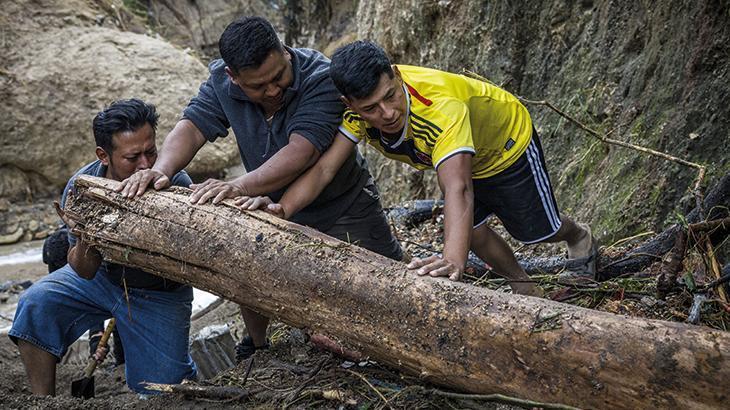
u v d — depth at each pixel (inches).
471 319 114.8
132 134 157.2
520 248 240.4
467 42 312.7
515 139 155.9
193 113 161.2
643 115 221.1
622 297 157.8
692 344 101.0
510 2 289.6
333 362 147.4
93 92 546.0
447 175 134.2
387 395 133.3
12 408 147.7
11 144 512.7
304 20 632.4
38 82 530.0
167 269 145.0
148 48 582.2
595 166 239.6
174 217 142.2
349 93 132.3
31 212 507.5
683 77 208.5
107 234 148.2
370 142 155.5
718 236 156.4
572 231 177.3
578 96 256.2
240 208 139.9
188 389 143.2
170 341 171.0
